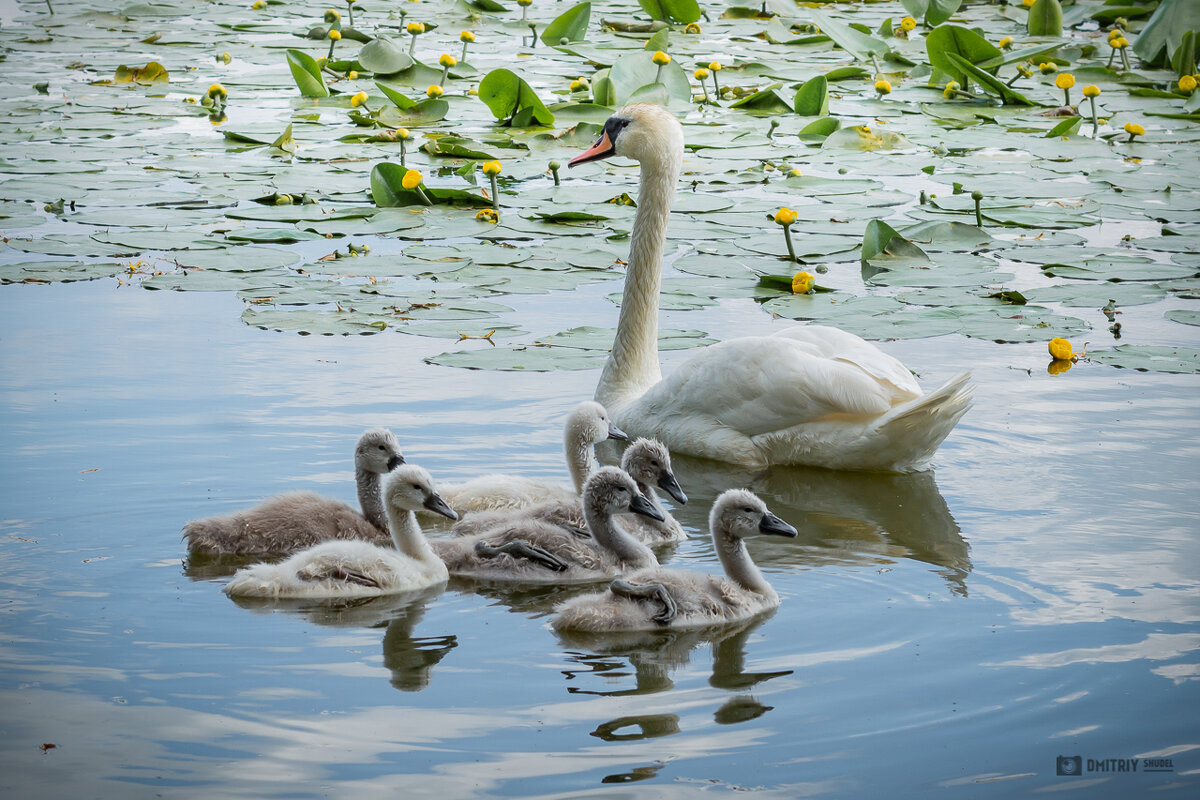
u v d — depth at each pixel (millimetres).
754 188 17125
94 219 15023
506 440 9633
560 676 6223
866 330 11789
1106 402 10391
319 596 7152
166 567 7473
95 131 19609
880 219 15242
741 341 10000
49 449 9047
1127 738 5617
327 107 21719
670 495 8594
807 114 21375
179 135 19422
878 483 9328
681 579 7016
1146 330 11984
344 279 13227
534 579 7680
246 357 11070
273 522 7824
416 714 5797
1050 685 6094
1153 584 7297
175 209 15570
